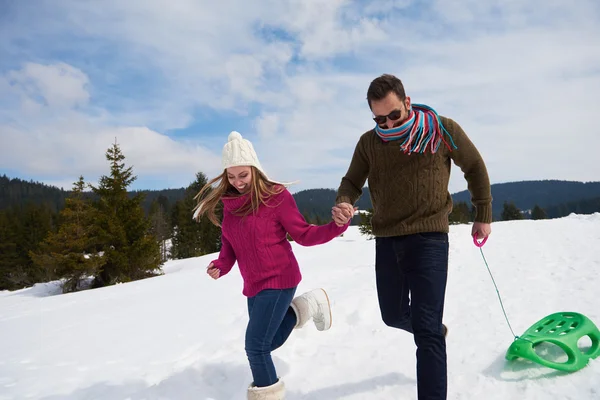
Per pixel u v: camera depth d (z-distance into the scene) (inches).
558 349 100.3
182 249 1686.8
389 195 89.3
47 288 928.9
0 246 1718.8
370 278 243.8
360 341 130.6
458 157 87.3
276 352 125.8
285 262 88.7
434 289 81.7
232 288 292.7
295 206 90.2
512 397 84.7
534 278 191.2
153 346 157.2
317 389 99.4
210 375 118.2
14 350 173.6
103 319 227.0
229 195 91.6
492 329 126.5
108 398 110.0
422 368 77.1
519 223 464.8
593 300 145.3
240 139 89.2
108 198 935.7
